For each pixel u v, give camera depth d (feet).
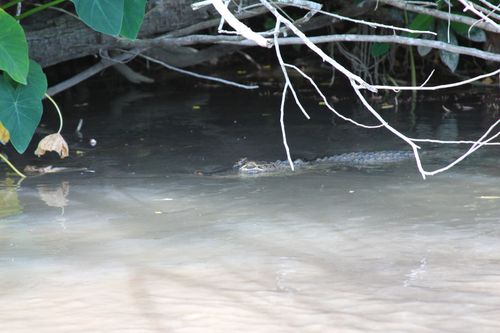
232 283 21.56
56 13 48.16
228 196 32.04
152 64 68.74
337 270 22.45
